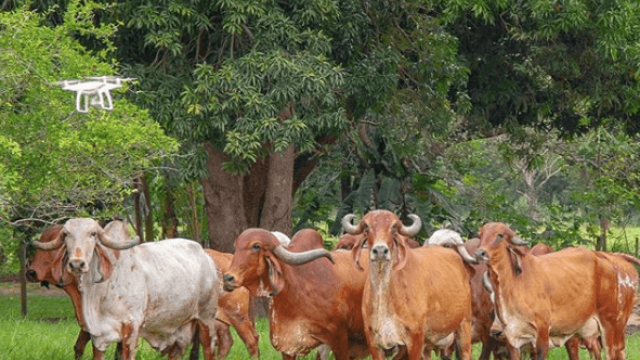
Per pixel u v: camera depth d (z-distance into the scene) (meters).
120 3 18.38
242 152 18.00
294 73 17.94
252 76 18.05
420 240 24.64
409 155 23.88
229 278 11.34
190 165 18.83
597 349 14.15
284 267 11.64
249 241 11.45
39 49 12.55
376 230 10.76
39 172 12.85
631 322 22.58
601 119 27.94
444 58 21.94
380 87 20.53
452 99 26.22
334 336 11.95
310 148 18.64
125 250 12.05
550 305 12.50
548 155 38.19
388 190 24.08
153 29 17.97
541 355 12.37
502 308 12.23
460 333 12.13
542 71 24.42
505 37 24.70
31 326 17.83
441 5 22.44
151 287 12.30
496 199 27.55
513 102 25.55
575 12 20.56
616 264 13.50
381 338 11.02
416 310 11.06
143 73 18.53
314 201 27.09
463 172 28.38
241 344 16.66
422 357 12.10
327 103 18.67
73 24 14.06
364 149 24.47
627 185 29.25
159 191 27.17
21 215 14.40
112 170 13.70
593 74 24.70
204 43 19.92
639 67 21.83
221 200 21.97
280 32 18.36
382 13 21.56
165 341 13.06
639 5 21.58
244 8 18.09
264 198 23.22
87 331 11.95
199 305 13.41
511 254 12.20
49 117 12.61
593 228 28.25
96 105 12.76
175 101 18.42
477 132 29.41
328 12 19.02
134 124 13.43
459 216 25.42
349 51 20.30
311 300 11.78
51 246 11.72
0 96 12.45
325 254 11.49
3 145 11.83
